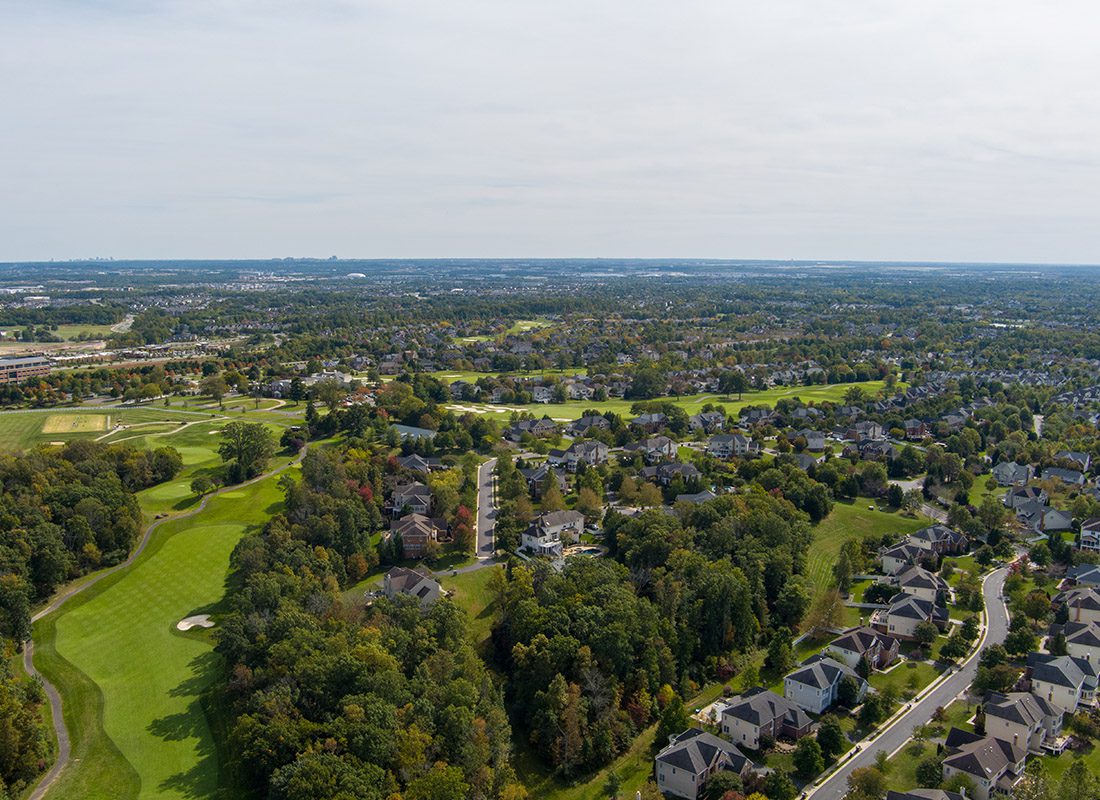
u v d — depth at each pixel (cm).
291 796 9625
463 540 17538
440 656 12475
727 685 13838
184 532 18512
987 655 13575
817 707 12650
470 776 10738
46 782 10794
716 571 15100
